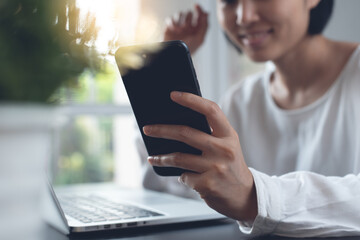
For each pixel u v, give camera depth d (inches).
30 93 13.7
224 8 43.9
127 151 80.0
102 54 16.7
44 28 14.4
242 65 84.6
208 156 22.2
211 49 84.6
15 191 13.9
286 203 23.5
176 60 21.1
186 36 55.7
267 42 41.3
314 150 43.1
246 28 41.1
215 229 25.0
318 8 41.8
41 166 14.9
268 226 23.1
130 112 77.7
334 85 43.2
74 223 24.0
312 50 43.7
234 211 23.5
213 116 21.4
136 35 19.4
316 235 23.0
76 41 16.1
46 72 14.2
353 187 25.2
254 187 23.5
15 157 13.7
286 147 46.1
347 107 41.9
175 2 77.5
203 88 84.6
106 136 78.6
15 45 13.9
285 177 26.1
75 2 16.1
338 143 42.0
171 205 30.3
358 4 66.9
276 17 39.7
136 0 64.6
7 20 14.1
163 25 70.9
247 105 50.0
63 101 15.9
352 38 67.6
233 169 22.2
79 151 76.1
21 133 13.8
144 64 21.4
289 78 45.9
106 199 34.3
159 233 24.0
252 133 48.8
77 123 75.7
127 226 24.1
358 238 22.7
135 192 39.4
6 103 13.2
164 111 22.6
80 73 16.0
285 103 47.8
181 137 22.1
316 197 24.1
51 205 24.7
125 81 22.4
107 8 17.2
